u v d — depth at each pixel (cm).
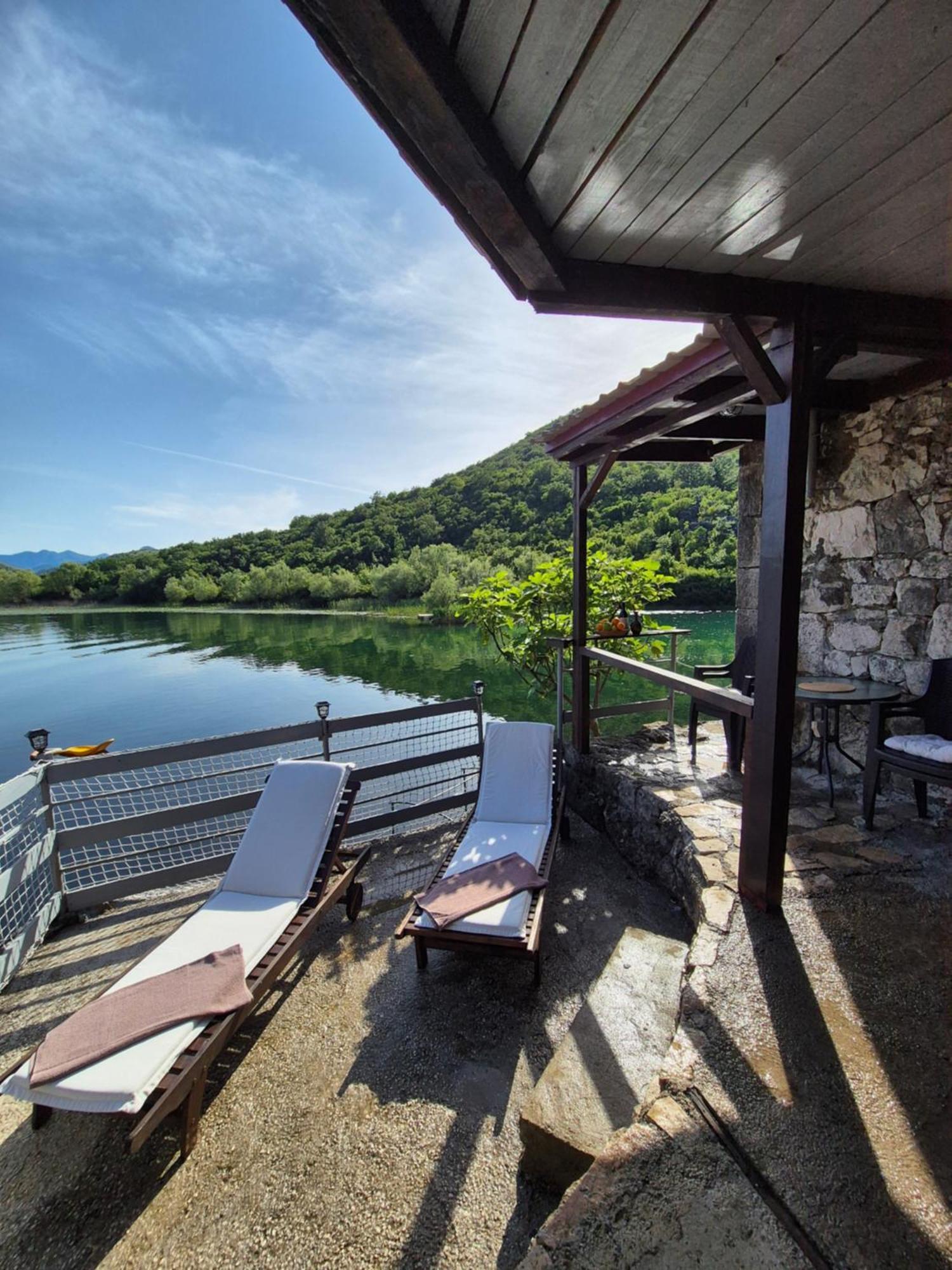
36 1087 176
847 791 349
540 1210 167
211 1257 163
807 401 211
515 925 254
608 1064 187
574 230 165
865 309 212
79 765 340
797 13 98
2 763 917
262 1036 243
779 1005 180
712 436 401
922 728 334
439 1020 247
